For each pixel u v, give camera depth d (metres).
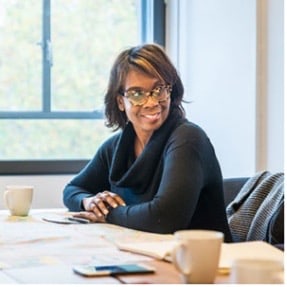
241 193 2.87
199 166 2.35
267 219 2.50
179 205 2.25
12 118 4.16
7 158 4.14
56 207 4.09
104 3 4.30
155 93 2.49
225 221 2.48
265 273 1.19
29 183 4.06
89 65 4.28
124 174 2.60
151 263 1.57
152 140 2.50
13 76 4.17
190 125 2.47
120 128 2.75
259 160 3.44
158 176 2.47
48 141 4.21
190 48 4.16
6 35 4.15
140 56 2.52
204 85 3.99
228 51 3.71
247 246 1.68
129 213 2.30
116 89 2.64
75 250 1.75
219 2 3.79
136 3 4.37
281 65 3.24
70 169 4.13
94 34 4.29
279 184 2.65
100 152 2.89
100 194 2.49
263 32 3.42
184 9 4.23
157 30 4.36
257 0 3.43
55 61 4.23
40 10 4.20
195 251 1.28
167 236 2.05
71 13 4.25
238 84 3.61
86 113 4.27
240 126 3.59
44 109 4.21
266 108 3.40
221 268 1.44
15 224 2.28
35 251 1.74
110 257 1.65
